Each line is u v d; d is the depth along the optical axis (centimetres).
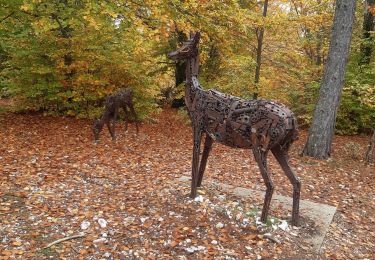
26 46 1127
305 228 495
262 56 1344
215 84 1212
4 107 1304
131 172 711
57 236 439
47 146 862
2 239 422
